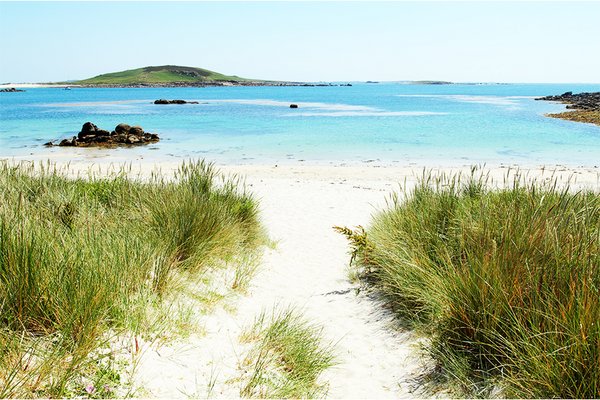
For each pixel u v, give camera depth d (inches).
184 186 284.8
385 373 151.5
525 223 169.3
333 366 156.3
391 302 204.7
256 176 642.8
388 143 1031.6
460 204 235.5
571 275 129.0
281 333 159.3
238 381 127.9
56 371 103.6
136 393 107.3
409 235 222.5
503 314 137.2
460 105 2815.0
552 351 112.4
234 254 248.8
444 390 133.7
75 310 116.7
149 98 4072.3
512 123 1508.4
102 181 314.5
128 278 152.9
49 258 133.1
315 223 394.9
